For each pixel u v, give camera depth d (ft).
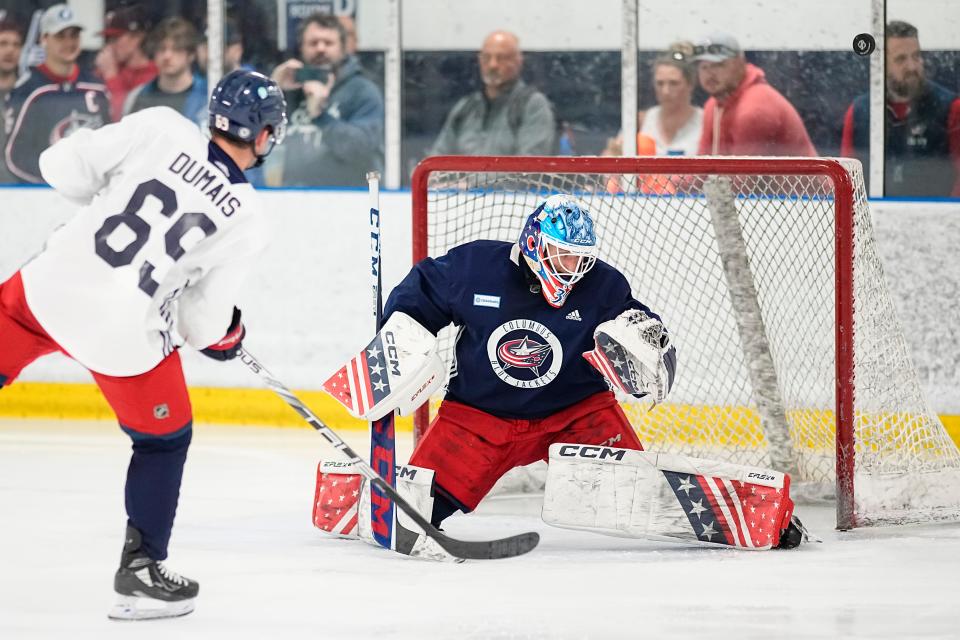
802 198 60.29
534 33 75.87
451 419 43.88
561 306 42.73
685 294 65.51
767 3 72.79
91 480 56.34
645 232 65.57
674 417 63.41
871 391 47.47
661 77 74.84
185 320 33.83
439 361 41.93
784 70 73.20
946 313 67.15
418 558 41.19
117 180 32.32
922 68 71.31
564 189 66.59
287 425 72.84
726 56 73.77
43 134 79.87
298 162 78.38
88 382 74.38
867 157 72.64
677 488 42.60
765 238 63.46
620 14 74.74
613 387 46.75
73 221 32.40
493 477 44.32
